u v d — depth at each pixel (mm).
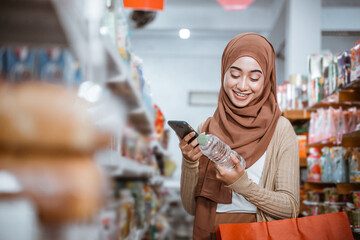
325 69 3184
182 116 9234
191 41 9164
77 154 463
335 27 6500
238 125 1729
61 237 439
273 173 1597
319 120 3406
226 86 1736
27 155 449
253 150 1614
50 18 518
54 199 438
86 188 452
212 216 1607
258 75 1683
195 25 7711
